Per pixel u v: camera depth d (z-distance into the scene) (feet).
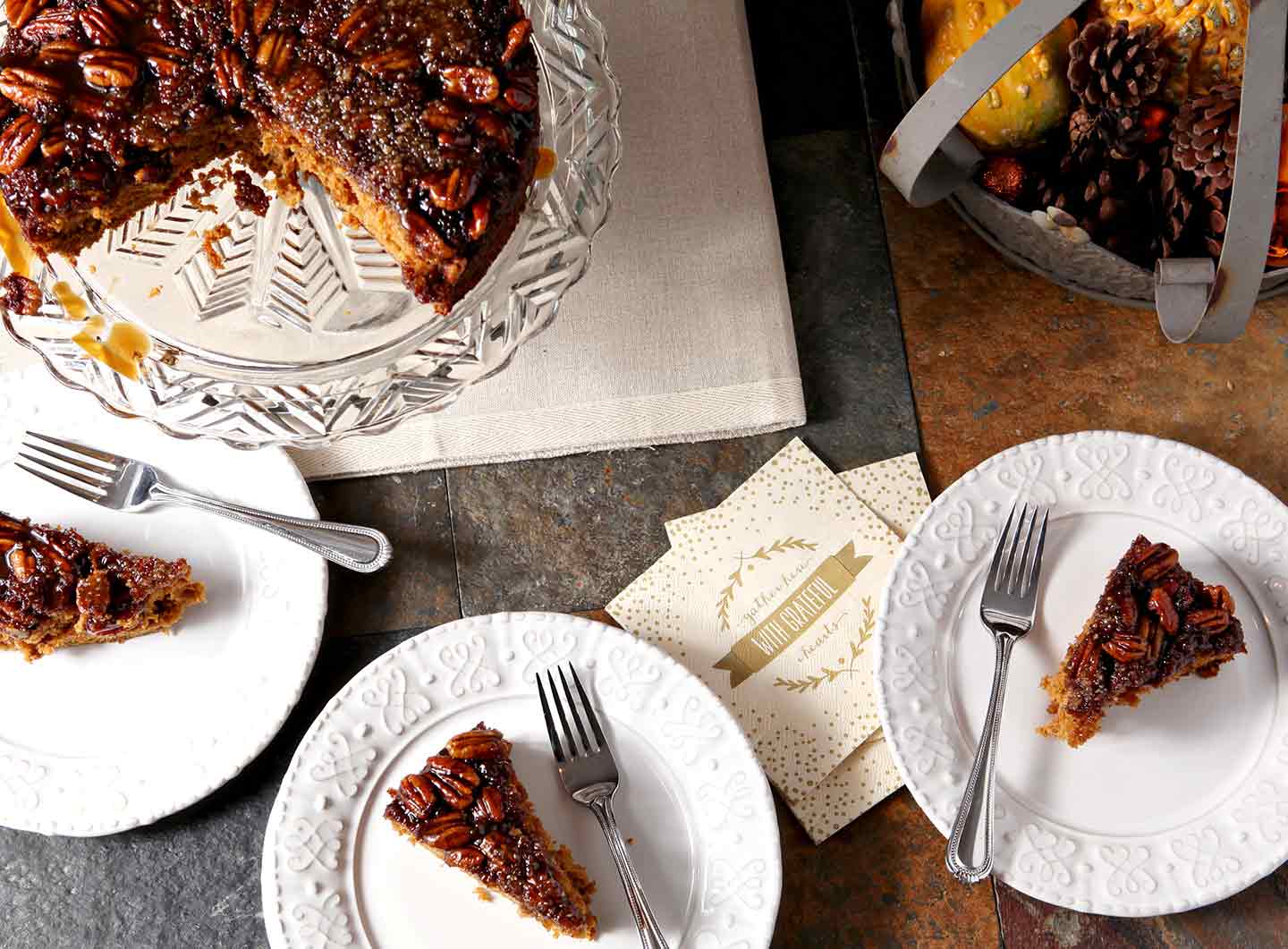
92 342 2.38
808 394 2.63
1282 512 2.43
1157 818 2.38
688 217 2.62
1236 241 2.08
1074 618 2.46
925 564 2.44
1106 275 2.42
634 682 2.43
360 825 2.42
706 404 2.58
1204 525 2.45
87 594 2.39
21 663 2.49
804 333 2.65
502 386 2.59
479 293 2.36
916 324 2.64
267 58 2.18
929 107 2.12
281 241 2.49
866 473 2.59
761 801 2.38
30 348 2.35
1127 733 2.41
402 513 2.62
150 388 2.36
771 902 2.36
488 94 2.16
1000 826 2.38
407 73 2.17
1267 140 1.98
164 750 2.45
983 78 2.06
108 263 2.44
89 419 2.54
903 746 2.39
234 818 2.53
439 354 2.36
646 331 2.59
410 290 2.30
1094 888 2.35
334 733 2.42
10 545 2.42
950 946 2.48
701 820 2.40
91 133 2.20
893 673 2.41
